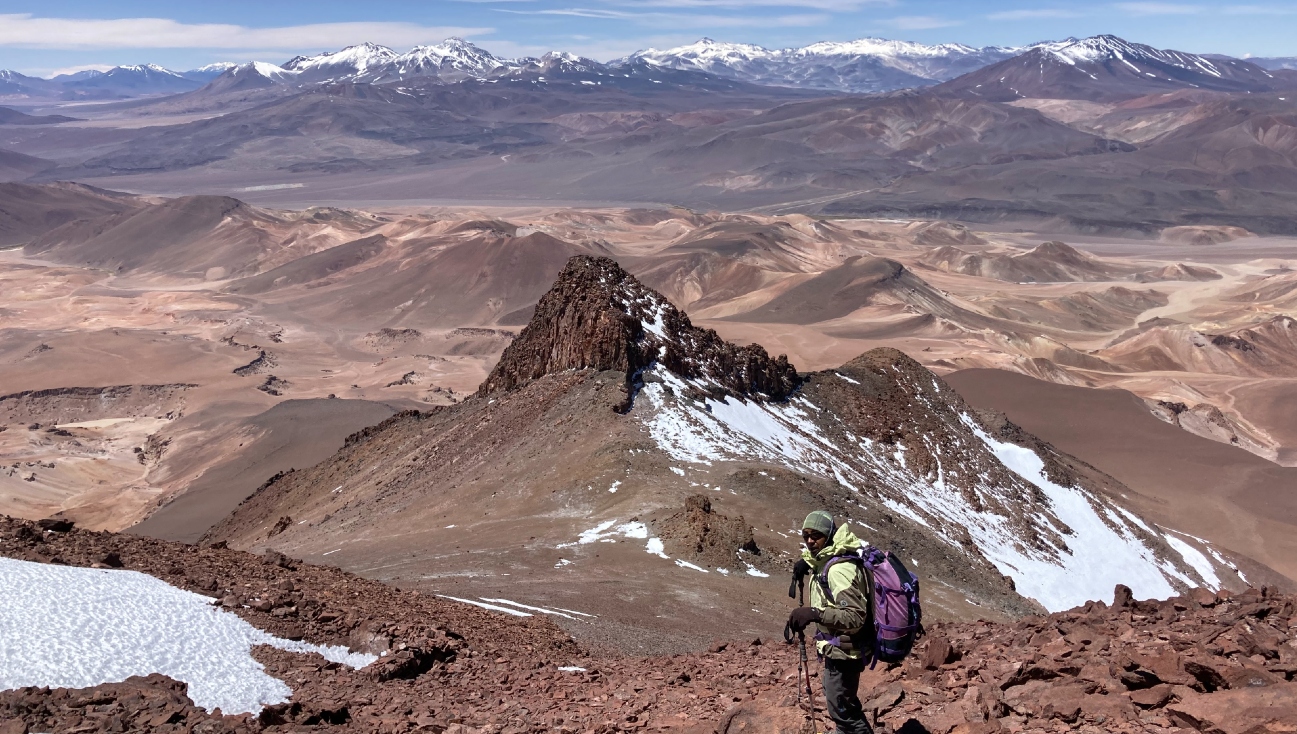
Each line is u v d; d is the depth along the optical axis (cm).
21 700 1110
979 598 5025
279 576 2002
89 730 1065
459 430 7506
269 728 1165
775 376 8681
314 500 8062
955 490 8500
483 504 5484
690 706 1164
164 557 1881
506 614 2553
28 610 1352
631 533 4456
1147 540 9738
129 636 1373
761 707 1015
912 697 957
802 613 823
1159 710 802
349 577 2298
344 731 1181
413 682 1516
